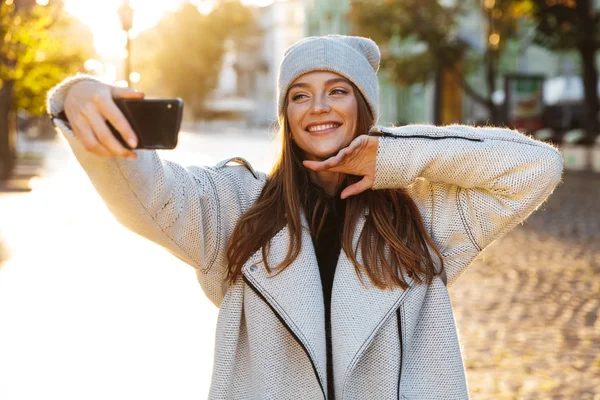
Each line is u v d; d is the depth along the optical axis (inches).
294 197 79.3
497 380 194.2
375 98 84.0
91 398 175.2
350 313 77.9
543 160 78.4
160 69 2992.1
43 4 496.4
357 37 85.2
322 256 82.7
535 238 447.2
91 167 65.9
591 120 961.5
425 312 81.0
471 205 81.7
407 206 81.5
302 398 78.9
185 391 181.0
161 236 73.5
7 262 343.6
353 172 78.1
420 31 1058.7
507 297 290.7
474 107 1545.3
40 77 629.9
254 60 3304.6
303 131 81.3
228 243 79.4
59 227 458.6
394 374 78.1
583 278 327.0
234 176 82.5
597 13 990.4
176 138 58.4
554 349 221.8
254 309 78.8
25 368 195.3
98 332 230.8
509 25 1074.1
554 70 1509.6
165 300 276.2
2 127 733.3
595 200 643.5
